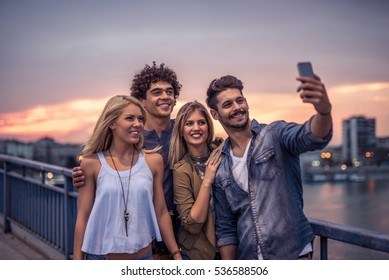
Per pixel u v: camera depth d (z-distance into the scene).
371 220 105.69
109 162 1.91
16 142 168.00
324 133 1.62
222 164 1.96
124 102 1.90
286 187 1.84
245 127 1.89
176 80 2.35
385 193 146.62
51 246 4.08
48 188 4.13
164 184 2.19
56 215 4.02
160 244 2.18
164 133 2.33
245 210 1.89
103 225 1.89
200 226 2.01
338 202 131.00
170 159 2.13
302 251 1.83
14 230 5.02
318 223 1.90
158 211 2.01
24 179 4.71
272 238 1.82
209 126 2.12
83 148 1.96
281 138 1.83
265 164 1.84
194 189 2.06
